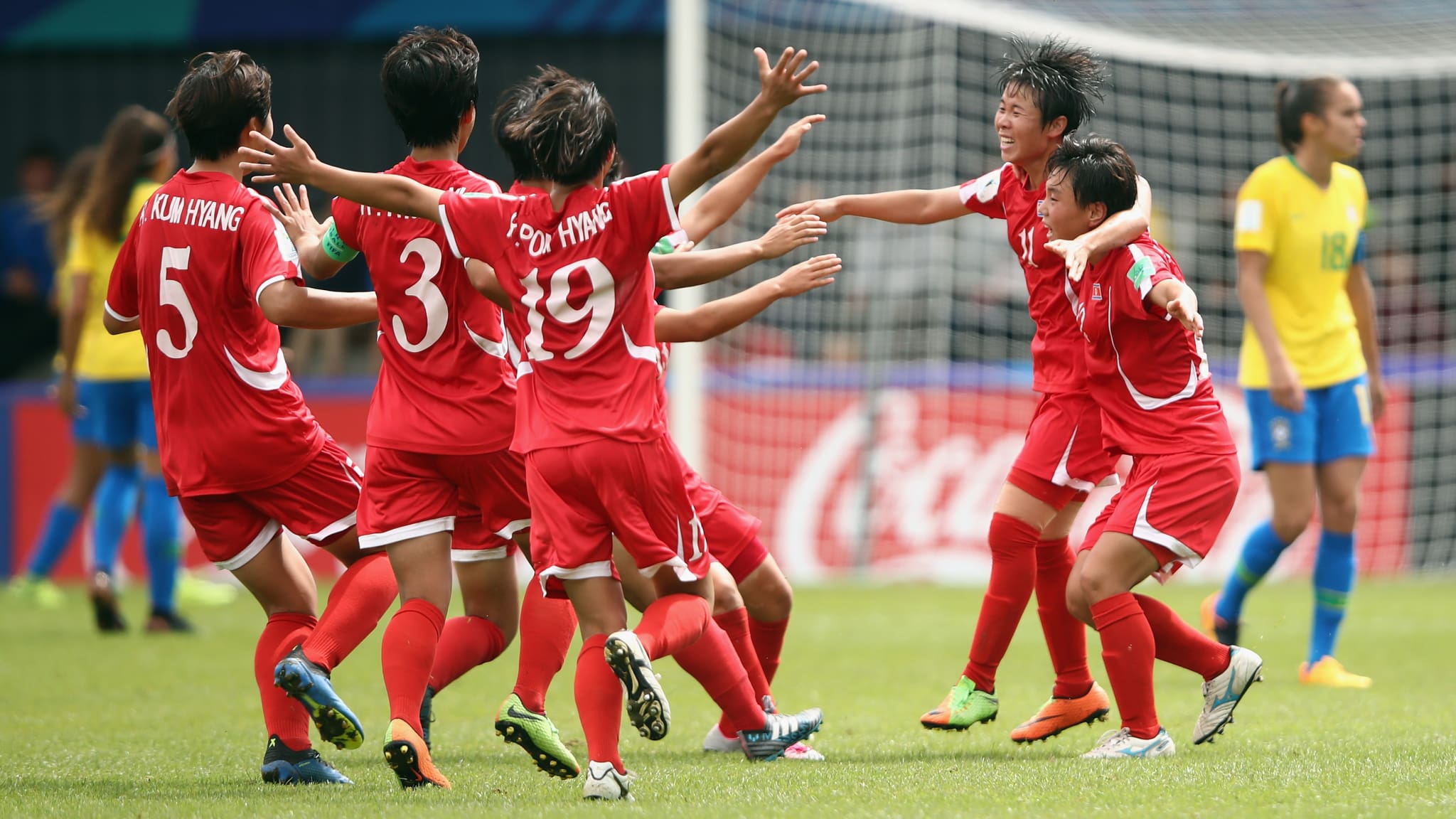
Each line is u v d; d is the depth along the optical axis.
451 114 13.79
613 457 12.45
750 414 39.72
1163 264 14.52
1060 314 16.02
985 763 14.67
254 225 13.65
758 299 14.12
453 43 13.84
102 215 27.47
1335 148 21.70
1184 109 47.25
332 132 51.69
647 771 14.16
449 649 14.96
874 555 39.00
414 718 12.95
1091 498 37.06
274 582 14.37
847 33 45.94
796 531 39.38
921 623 30.02
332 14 51.50
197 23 51.91
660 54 51.03
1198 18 36.78
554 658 14.38
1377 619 30.55
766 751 14.99
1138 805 11.96
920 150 46.12
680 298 37.97
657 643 12.52
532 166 12.86
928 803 12.07
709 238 42.50
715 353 42.97
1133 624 14.85
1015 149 15.99
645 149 51.22
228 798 12.59
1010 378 39.03
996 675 22.47
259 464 13.90
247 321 13.91
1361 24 36.75
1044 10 36.91
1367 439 22.05
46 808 12.06
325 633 13.45
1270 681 21.91
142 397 27.91
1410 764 14.04
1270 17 36.78
